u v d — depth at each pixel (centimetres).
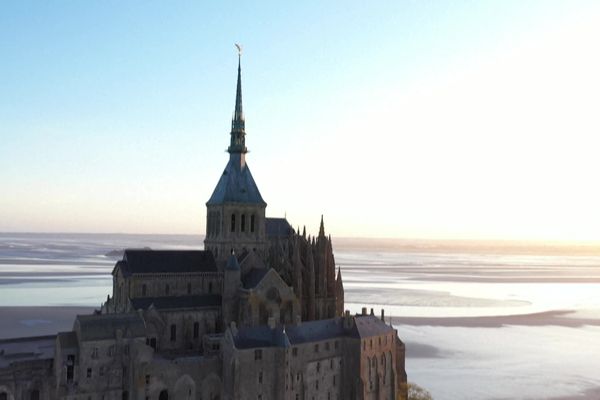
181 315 13075
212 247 14862
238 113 15450
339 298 15988
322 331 12838
